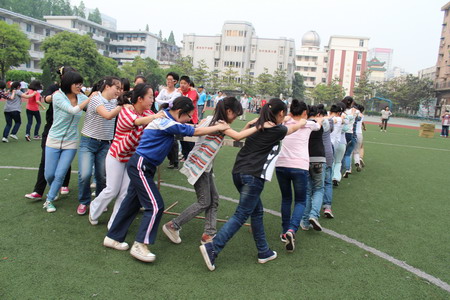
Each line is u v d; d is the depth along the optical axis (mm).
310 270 3363
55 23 71750
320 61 87562
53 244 3510
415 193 6633
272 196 5848
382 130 22375
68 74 4176
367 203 5805
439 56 55844
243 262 3436
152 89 3650
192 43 70750
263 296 2859
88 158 4223
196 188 3666
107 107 4188
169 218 4473
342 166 7641
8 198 4699
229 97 3391
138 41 81625
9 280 2826
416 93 56344
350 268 3453
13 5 79625
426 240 4320
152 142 3256
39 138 9703
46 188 5273
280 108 3182
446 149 14031
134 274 3062
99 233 3842
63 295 2680
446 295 3074
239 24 67938
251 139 3281
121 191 3840
